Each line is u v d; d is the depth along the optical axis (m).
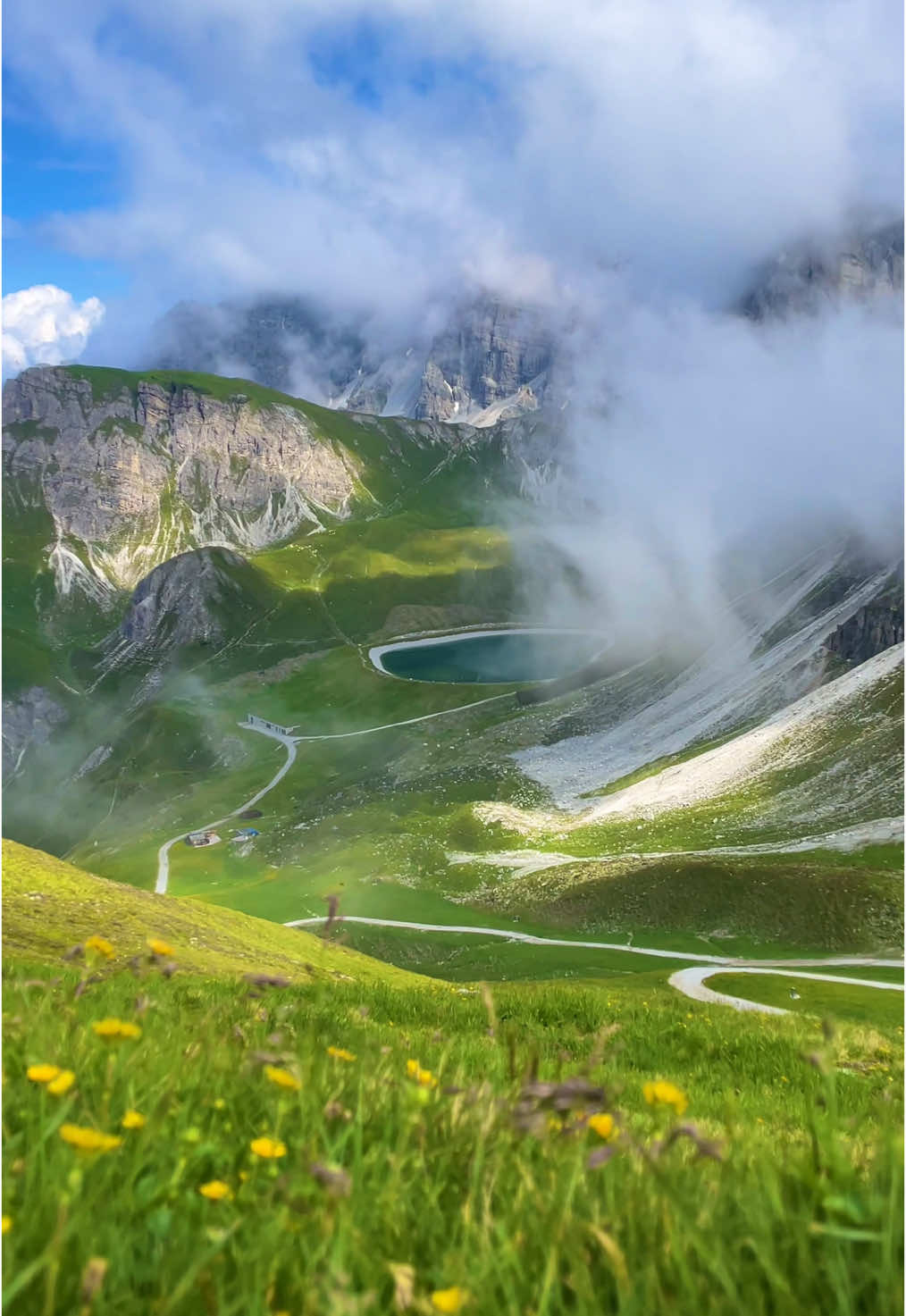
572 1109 3.17
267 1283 2.61
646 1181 3.42
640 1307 2.58
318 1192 3.02
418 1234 3.12
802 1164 3.42
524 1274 2.79
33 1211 2.90
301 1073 4.14
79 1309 2.45
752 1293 2.61
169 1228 2.91
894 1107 4.28
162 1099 3.78
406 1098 3.91
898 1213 2.83
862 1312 2.67
